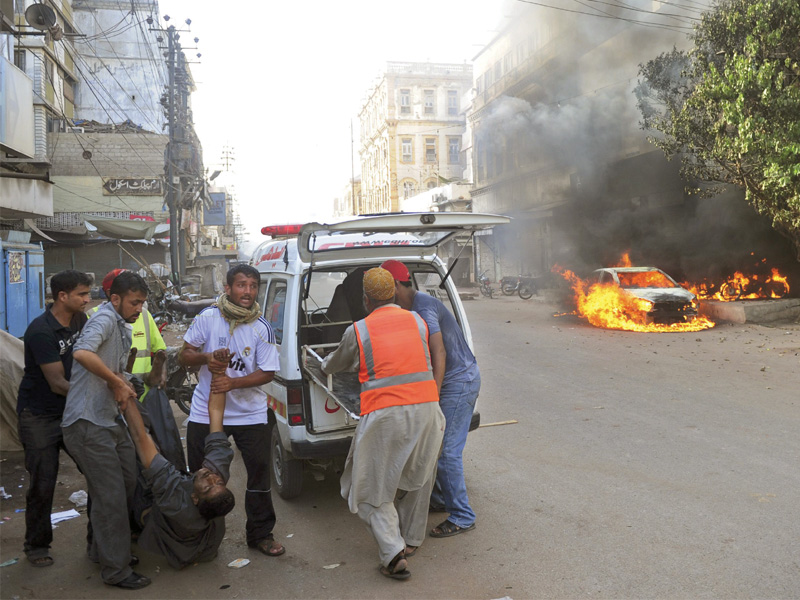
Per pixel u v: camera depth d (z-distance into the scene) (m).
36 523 3.71
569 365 9.90
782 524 4.02
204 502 3.51
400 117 54.66
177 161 30.72
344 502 4.76
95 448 3.41
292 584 3.49
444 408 4.18
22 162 11.02
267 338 3.87
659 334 13.09
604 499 4.57
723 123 12.63
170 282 22.70
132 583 3.46
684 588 3.29
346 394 4.61
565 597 3.25
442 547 3.90
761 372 8.86
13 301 11.34
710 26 13.03
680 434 6.07
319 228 4.20
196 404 3.95
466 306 22.31
